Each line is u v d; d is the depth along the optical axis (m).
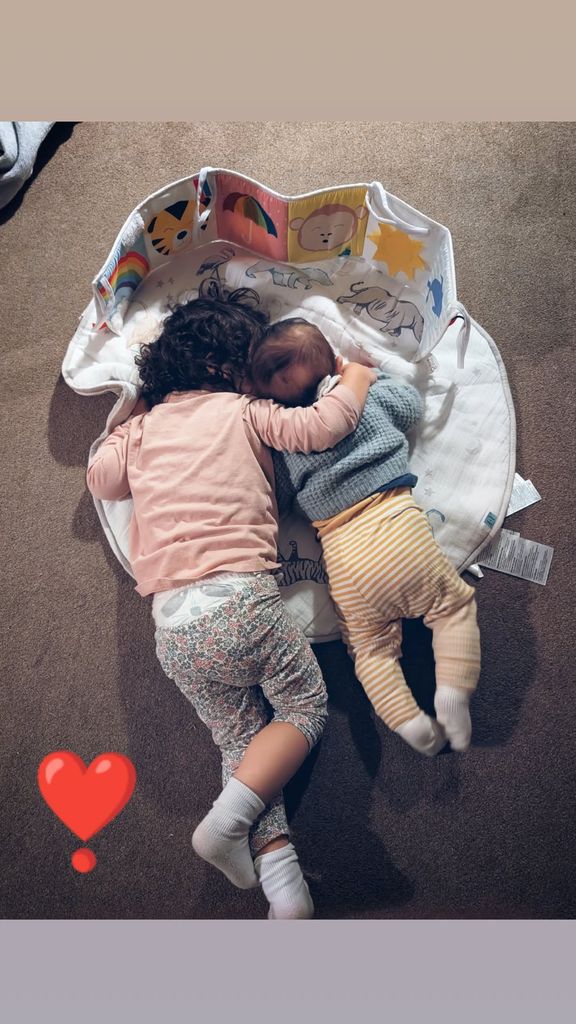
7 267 1.60
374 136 1.68
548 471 1.46
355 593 1.22
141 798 1.33
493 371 1.47
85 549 1.44
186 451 1.21
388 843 1.30
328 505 1.26
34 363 1.54
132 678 1.38
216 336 1.30
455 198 1.63
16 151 1.54
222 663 1.15
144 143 1.68
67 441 1.50
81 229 1.63
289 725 1.17
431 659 1.36
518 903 1.27
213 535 1.17
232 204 1.42
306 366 1.25
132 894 1.29
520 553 1.42
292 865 1.17
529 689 1.36
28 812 1.33
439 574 1.21
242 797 1.11
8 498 1.47
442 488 1.41
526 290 1.56
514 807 1.31
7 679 1.39
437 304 1.32
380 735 1.34
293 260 1.48
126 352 1.44
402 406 1.33
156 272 1.51
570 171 1.64
